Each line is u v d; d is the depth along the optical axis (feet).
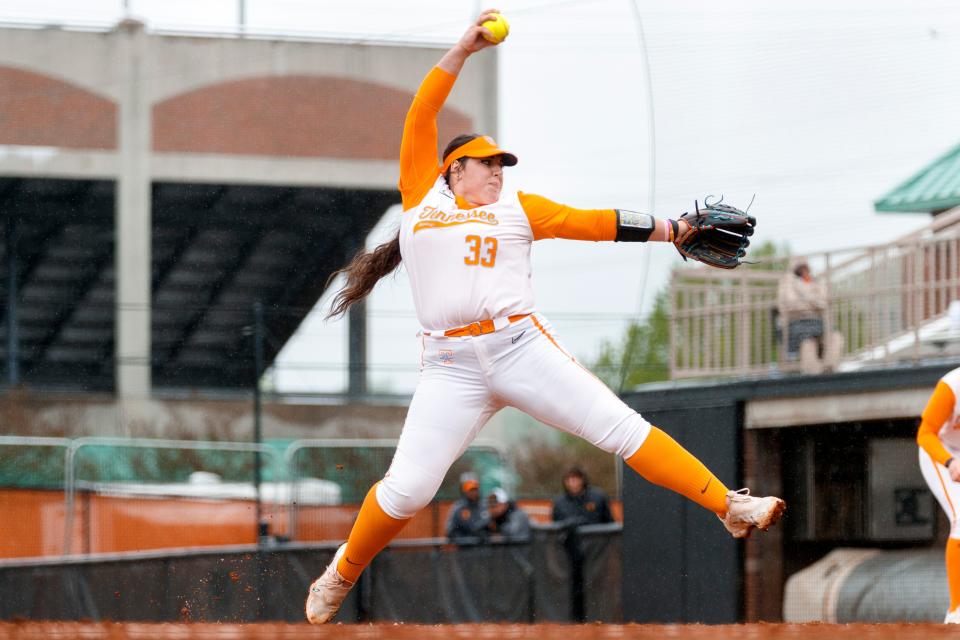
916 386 96.73
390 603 99.30
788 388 103.81
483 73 175.94
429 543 101.91
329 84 132.36
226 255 131.23
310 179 130.31
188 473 115.55
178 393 123.54
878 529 102.63
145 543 106.83
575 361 40.68
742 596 103.55
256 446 108.88
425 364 41.47
